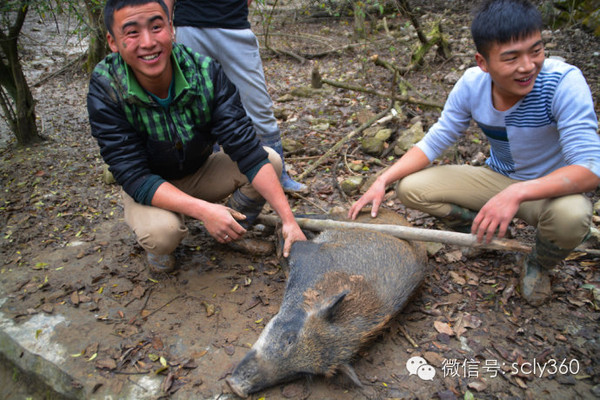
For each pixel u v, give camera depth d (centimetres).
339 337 249
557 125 256
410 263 296
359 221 334
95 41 677
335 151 478
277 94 676
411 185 313
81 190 435
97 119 268
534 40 231
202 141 295
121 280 316
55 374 252
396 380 244
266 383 238
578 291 295
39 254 346
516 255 328
